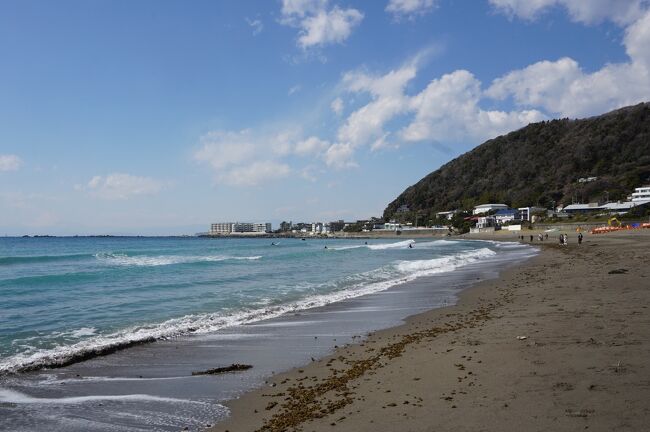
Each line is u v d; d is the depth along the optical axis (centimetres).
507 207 17825
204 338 1252
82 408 736
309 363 980
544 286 1958
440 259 4309
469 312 1502
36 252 6469
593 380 669
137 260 4550
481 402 630
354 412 651
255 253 6025
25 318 1539
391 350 1033
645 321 1052
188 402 755
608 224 10362
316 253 5900
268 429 624
